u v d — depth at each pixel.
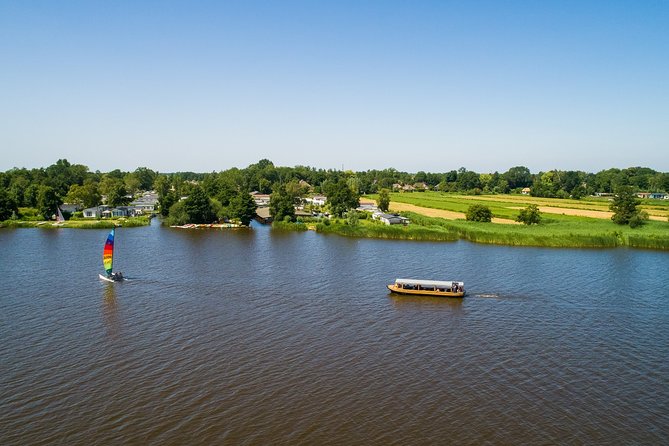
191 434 54.62
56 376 67.62
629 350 79.88
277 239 192.38
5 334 82.56
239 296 107.19
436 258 155.50
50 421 56.72
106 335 82.75
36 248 161.62
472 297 110.19
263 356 75.44
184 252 159.12
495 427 56.88
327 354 76.62
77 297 104.31
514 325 91.69
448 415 59.31
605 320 94.75
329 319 93.25
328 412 59.56
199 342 80.44
